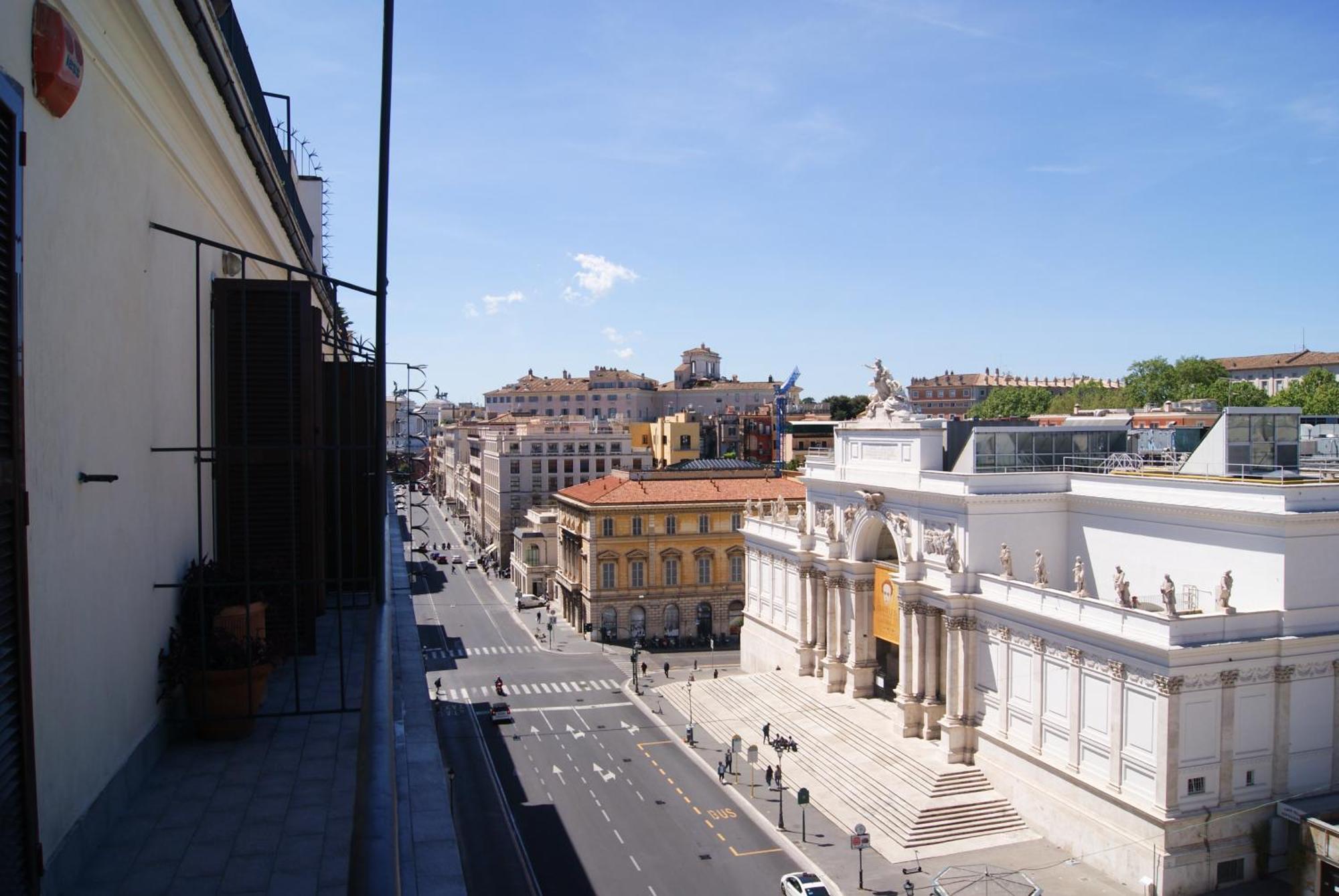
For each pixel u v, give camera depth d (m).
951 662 52.69
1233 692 40.59
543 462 137.38
